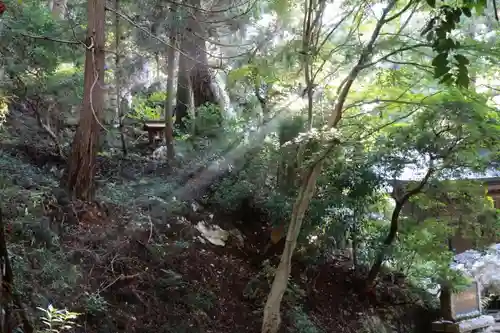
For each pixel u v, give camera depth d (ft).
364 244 26.50
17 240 16.88
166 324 18.66
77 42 20.35
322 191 24.04
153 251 20.66
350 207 24.06
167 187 25.20
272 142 26.11
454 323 25.05
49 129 24.73
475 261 26.71
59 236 18.71
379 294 26.91
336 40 21.12
